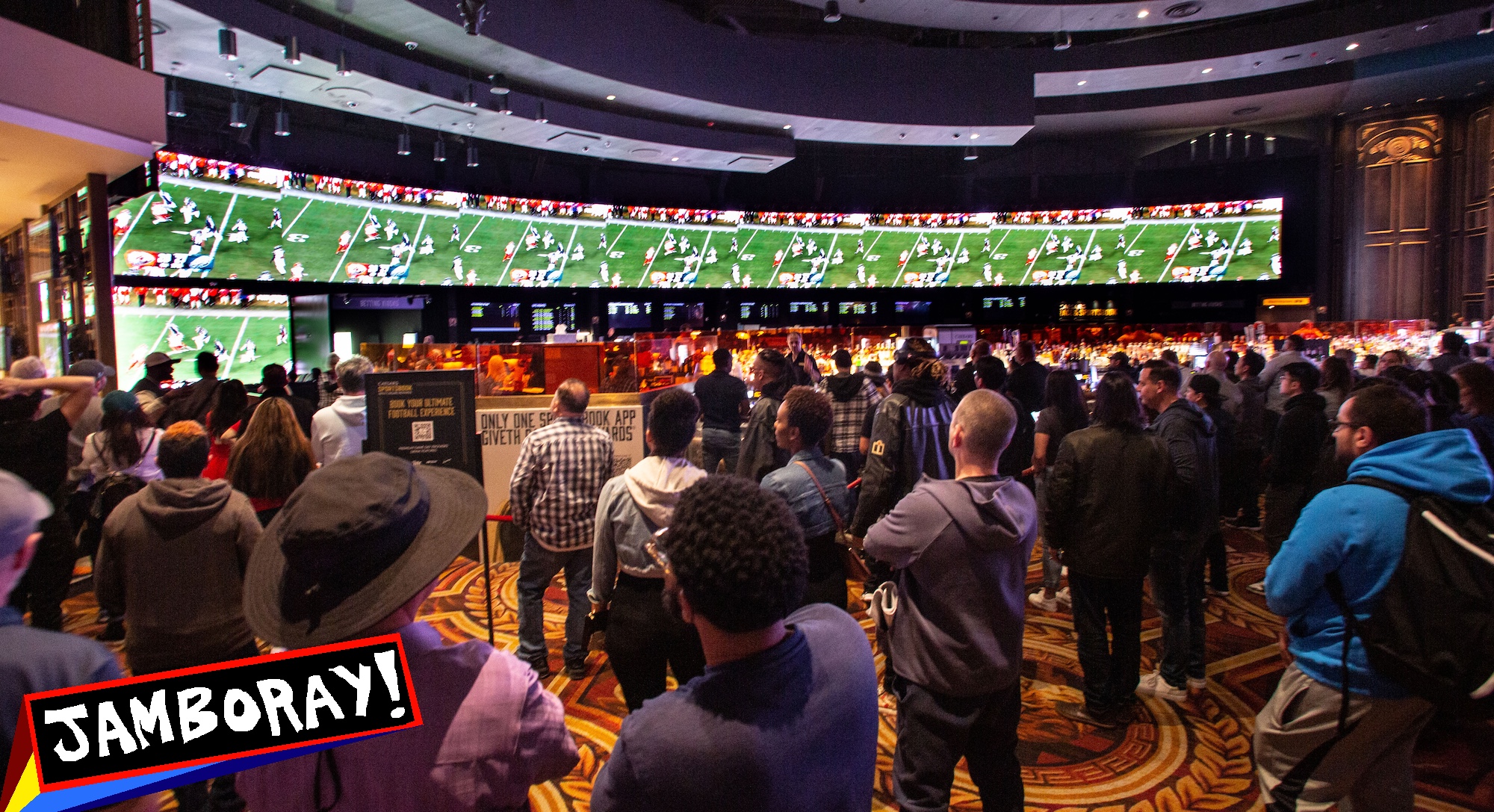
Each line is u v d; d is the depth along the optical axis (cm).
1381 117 1498
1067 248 1669
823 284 1652
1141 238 1652
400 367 508
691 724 94
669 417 241
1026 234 1670
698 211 1556
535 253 1409
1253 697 322
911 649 195
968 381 532
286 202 1134
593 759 283
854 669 107
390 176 1291
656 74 1114
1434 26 1154
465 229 1330
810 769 97
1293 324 1220
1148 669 354
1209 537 328
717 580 95
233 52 770
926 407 332
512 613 433
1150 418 455
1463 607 149
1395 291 1505
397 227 1255
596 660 364
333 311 1328
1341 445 185
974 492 189
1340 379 474
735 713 94
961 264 1680
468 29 850
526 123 1144
